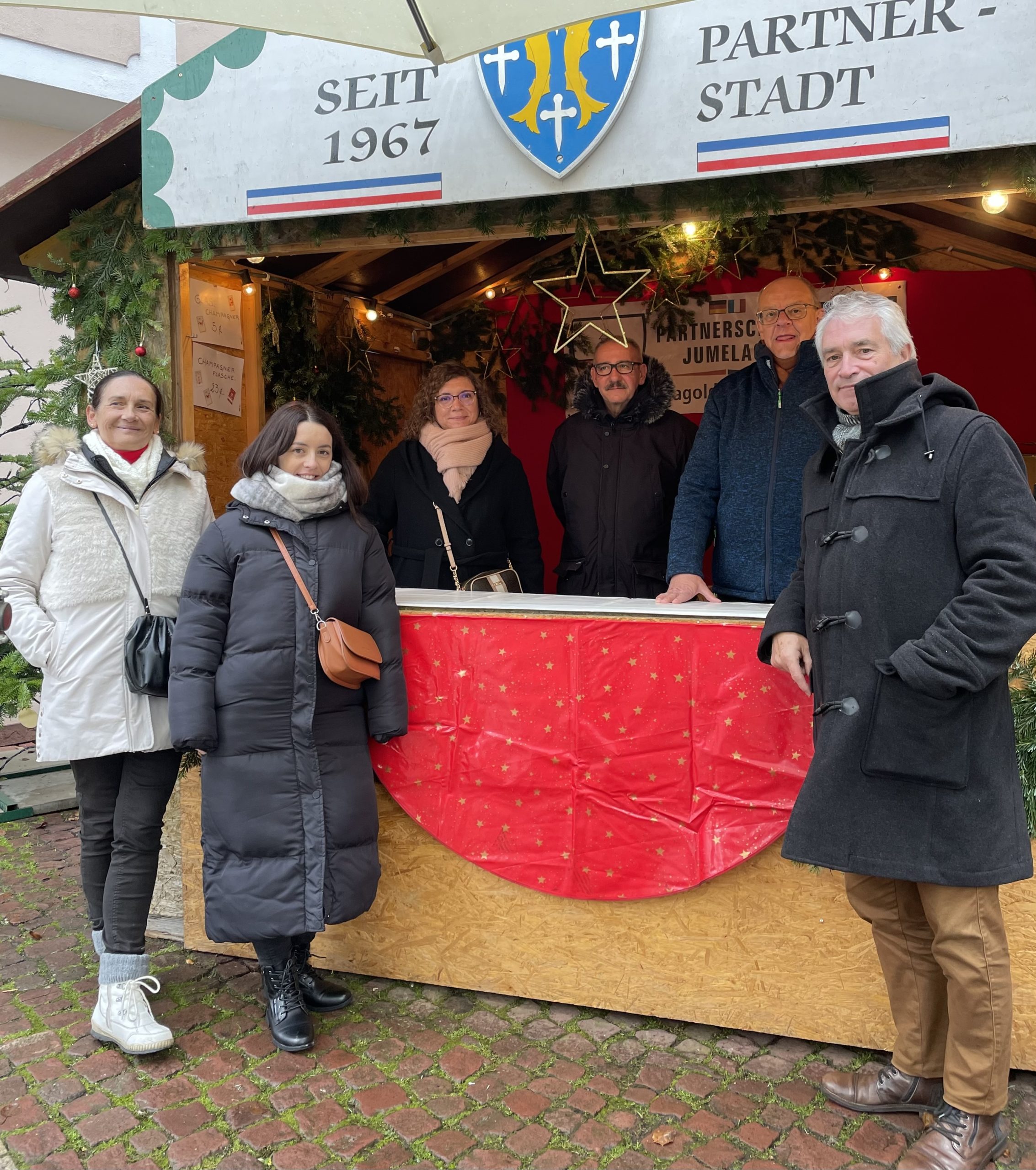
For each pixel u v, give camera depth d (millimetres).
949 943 2027
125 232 3326
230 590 2607
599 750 2641
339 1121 2328
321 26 1983
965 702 1924
